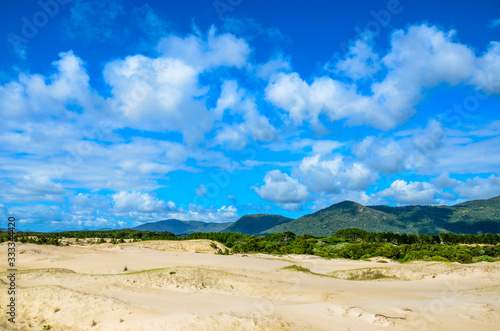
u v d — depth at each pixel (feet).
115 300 92.38
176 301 98.89
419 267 174.60
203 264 206.59
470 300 84.02
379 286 131.75
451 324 66.39
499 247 377.71
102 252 269.64
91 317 82.84
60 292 97.35
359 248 353.31
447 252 297.53
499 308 73.72
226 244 517.14
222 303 97.09
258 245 428.97
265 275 148.15
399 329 65.05
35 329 78.07
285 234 568.00
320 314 76.84
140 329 71.77
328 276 170.50
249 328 68.95
